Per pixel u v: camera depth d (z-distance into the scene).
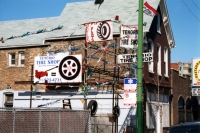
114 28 27.42
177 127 14.47
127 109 25.86
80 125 17.91
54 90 28.55
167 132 14.53
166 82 31.19
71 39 29.02
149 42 28.61
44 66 25.80
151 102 27.73
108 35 23.14
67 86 26.94
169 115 31.50
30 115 16.61
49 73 25.61
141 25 14.52
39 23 33.31
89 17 30.52
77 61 24.84
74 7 32.72
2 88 30.83
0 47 31.17
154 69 28.92
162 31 31.33
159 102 29.38
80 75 24.73
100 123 26.11
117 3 30.69
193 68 31.61
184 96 35.34
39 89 29.17
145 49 23.22
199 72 31.38
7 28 34.03
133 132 25.27
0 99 30.73
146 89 26.95
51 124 17.19
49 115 17.19
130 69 24.95
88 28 23.86
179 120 33.34
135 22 27.56
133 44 21.06
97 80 26.95
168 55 32.38
